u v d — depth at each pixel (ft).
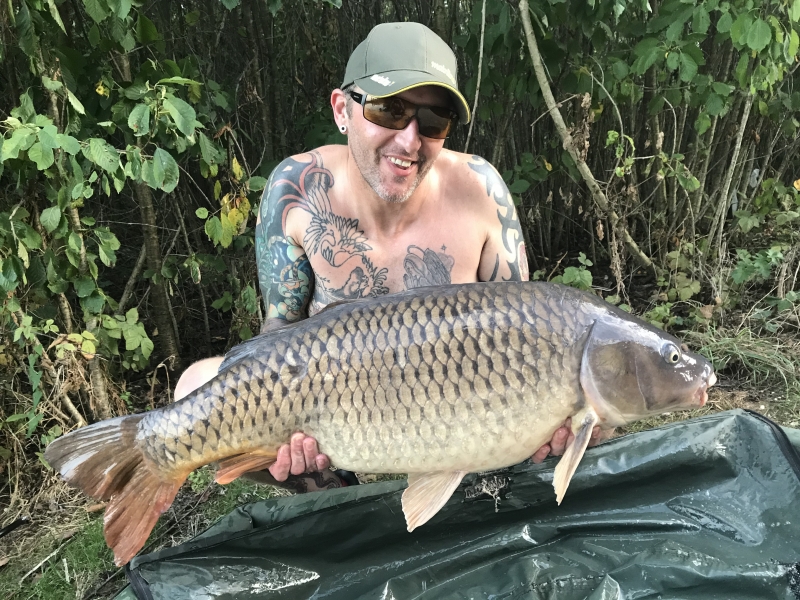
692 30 5.70
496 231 3.57
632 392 2.52
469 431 2.49
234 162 4.97
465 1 7.23
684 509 3.23
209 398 2.59
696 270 6.35
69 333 4.76
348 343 2.51
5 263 3.99
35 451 4.77
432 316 2.50
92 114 4.90
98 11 3.96
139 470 2.69
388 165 3.05
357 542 3.20
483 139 7.71
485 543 3.14
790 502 3.07
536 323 2.49
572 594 2.87
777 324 5.78
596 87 6.05
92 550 3.80
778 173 7.59
